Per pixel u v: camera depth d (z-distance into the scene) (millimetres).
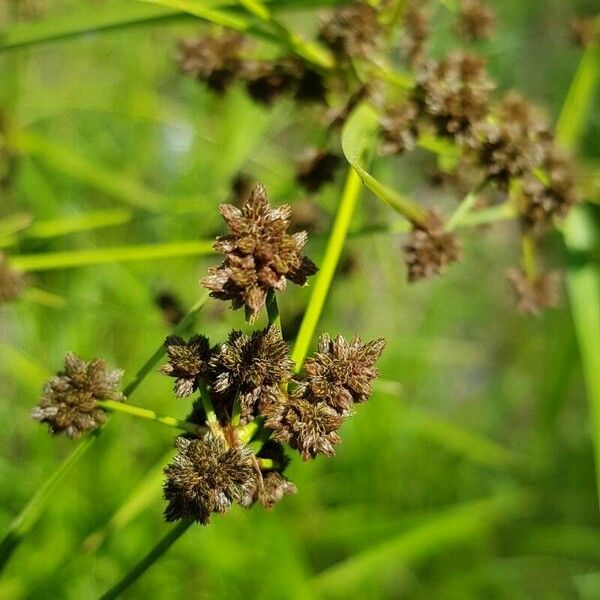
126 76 318
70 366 155
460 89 177
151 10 193
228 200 208
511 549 333
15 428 263
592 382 205
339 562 297
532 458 352
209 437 142
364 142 176
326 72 187
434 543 264
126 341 275
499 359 402
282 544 242
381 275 334
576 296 210
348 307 302
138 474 256
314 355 148
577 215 215
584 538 330
